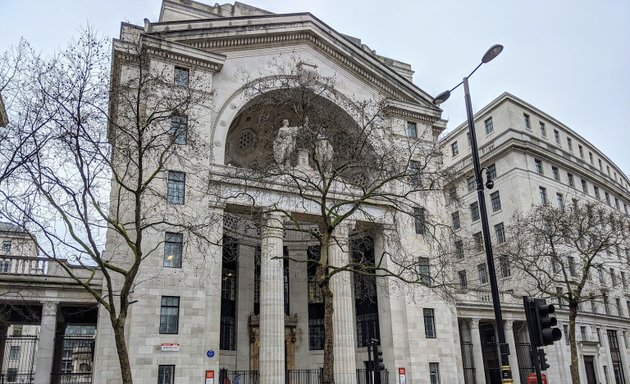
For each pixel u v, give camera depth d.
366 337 35.34
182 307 26.08
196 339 25.92
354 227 32.28
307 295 37.38
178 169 27.92
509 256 38.84
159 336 25.23
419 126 38.62
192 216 25.28
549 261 44.81
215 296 27.30
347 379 29.53
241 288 35.31
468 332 41.06
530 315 13.55
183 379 25.12
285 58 34.97
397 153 28.56
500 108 54.00
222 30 32.41
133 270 17.30
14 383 37.56
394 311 33.44
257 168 26.62
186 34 31.28
